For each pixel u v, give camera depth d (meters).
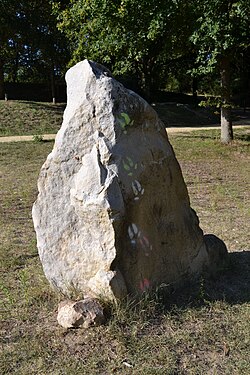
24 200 8.43
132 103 3.91
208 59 13.87
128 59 15.61
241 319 3.63
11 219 7.12
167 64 31.36
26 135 19.95
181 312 3.71
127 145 3.81
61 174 3.86
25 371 3.04
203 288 4.14
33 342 3.36
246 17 12.45
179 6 13.26
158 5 13.38
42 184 3.95
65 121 3.93
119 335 3.35
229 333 3.44
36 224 3.99
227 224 6.68
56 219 3.89
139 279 3.77
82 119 3.82
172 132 19.12
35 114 23.19
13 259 5.21
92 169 3.68
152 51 21.03
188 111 27.88
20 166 12.42
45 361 3.14
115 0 14.18
